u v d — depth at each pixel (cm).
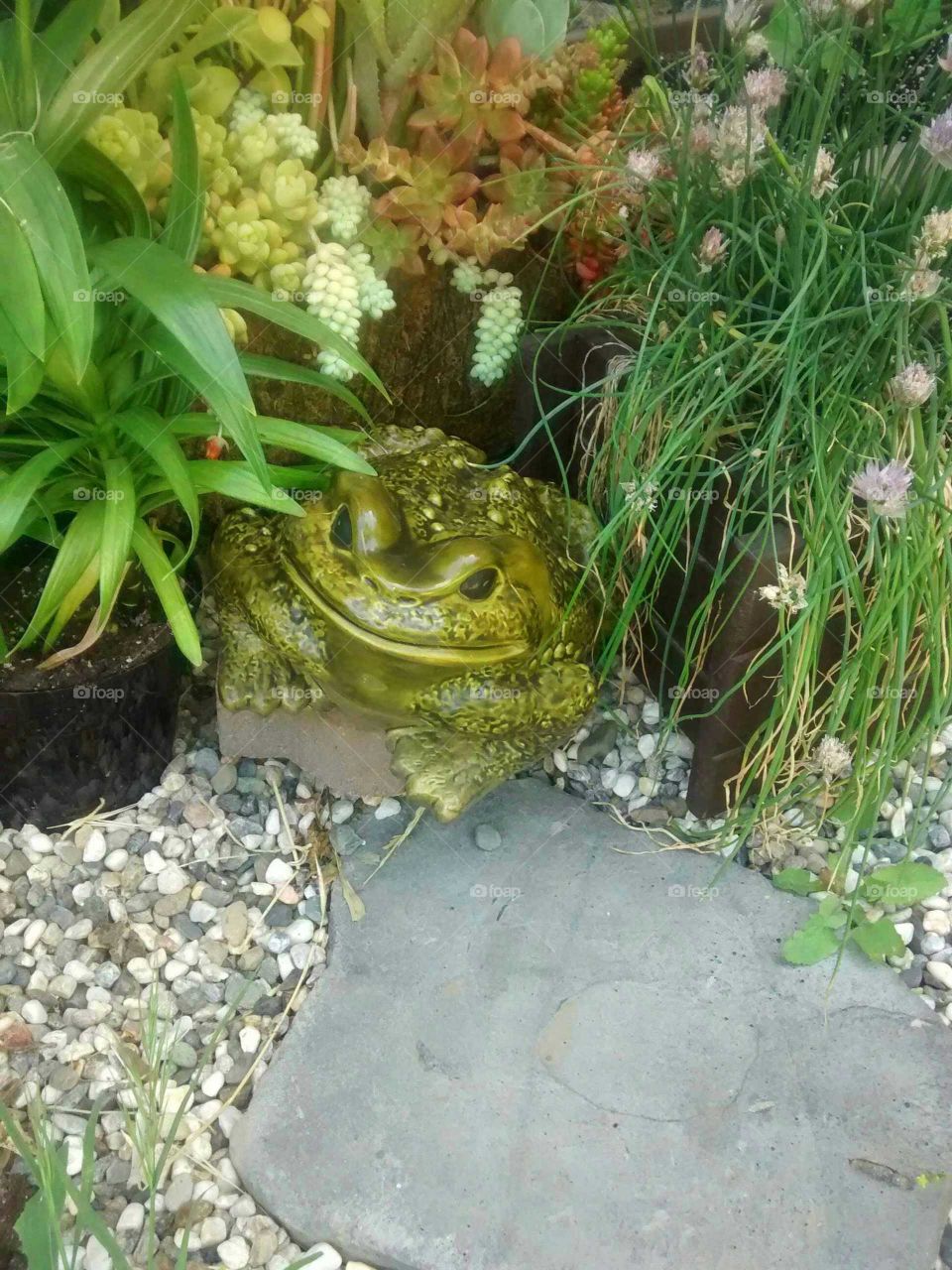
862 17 148
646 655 184
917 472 143
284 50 141
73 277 104
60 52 113
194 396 141
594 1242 125
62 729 153
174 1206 129
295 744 169
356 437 150
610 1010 147
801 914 159
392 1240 125
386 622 136
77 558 130
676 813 174
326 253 150
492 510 157
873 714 153
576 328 182
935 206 133
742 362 155
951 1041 145
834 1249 125
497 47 152
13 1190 123
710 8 167
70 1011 145
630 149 161
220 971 152
